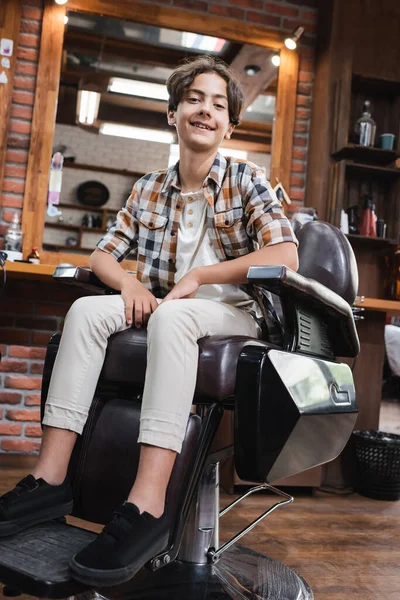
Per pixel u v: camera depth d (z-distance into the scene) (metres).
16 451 2.82
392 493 2.45
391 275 3.06
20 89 2.93
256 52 3.25
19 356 2.84
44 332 2.88
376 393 2.67
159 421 1.05
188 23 3.16
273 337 1.38
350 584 1.48
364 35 3.16
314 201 3.14
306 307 1.25
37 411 2.85
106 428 1.17
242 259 1.26
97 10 3.04
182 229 1.43
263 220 1.33
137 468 1.11
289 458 1.13
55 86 2.97
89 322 1.20
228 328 1.21
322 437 1.21
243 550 1.56
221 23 3.20
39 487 1.10
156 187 1.49
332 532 1.94
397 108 3.21
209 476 1.38
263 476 1.09
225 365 1.11
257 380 1.08
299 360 1.16
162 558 1.03
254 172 1.39
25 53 2.95
